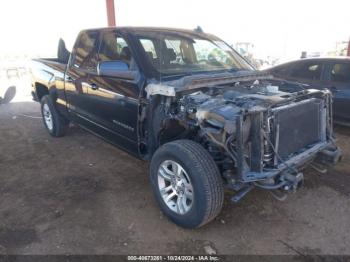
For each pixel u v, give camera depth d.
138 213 3.16
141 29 3.78
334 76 5.74
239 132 2.43
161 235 2.82
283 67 6.59
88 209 3.23
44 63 5.44
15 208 3.27
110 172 4.12
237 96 2.96
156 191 3.05
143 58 3.32
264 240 2.75
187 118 2.87
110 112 3.71
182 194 2.85
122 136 3.66
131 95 3.30
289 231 2.87
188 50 3.96
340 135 5.64
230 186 2.68
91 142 5.34
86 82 4.07
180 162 2.71
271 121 2.61
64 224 2.98
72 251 2.61
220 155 2.81
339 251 2.60
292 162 2.73
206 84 3.15
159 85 2.98
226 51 4.39
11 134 5.93
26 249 2.64
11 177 4.01
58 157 4.68
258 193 3.53
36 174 4.09
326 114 3.31
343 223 2.98
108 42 3.84
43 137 5.69
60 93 4.86
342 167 4.22
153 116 3.13
